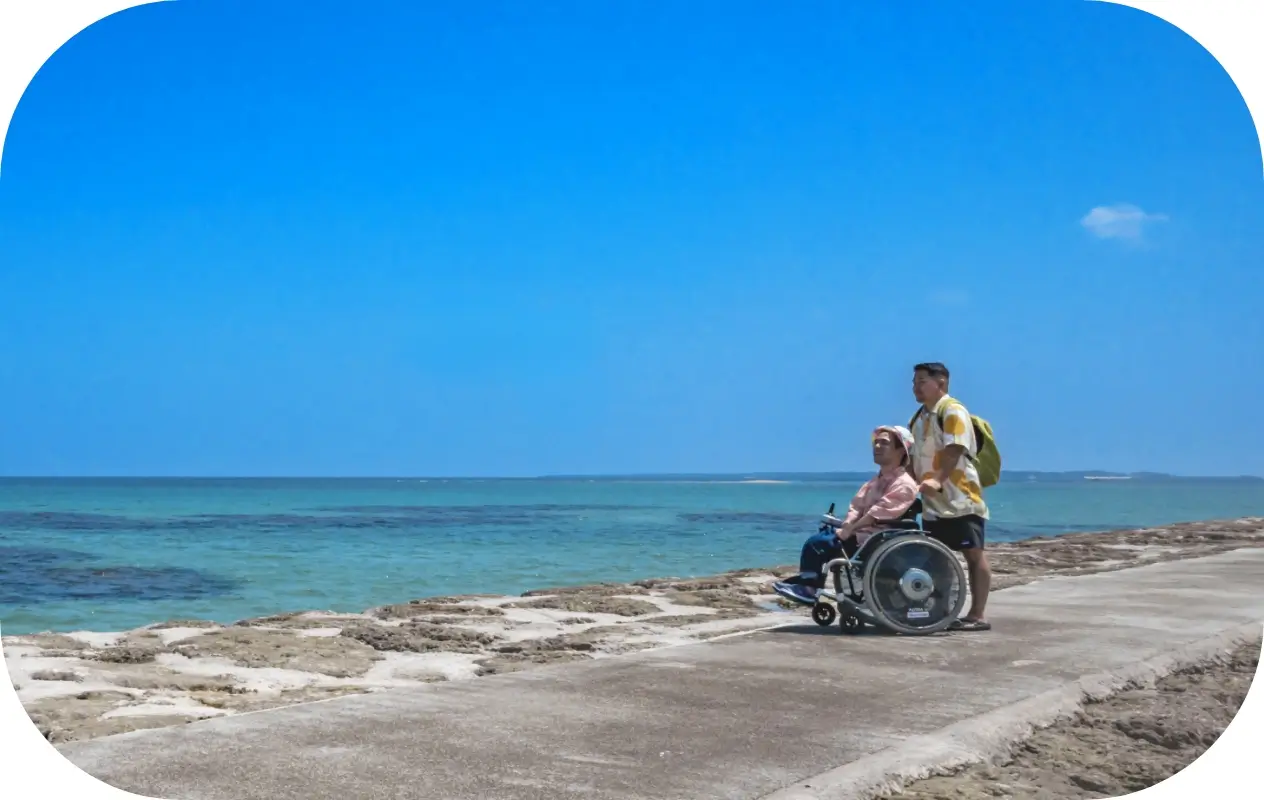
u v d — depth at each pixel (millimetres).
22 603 15016
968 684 5320
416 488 147000
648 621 8047
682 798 3670
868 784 3900
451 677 6082
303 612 8453
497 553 24641
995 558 12953
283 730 4398
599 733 4391
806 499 89312
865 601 6750
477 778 3842
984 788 4016
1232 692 5492
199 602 15109
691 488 160750
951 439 6973
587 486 178875
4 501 68625
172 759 4023
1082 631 6887
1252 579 9688
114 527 36750
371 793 3691
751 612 8570
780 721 4594
